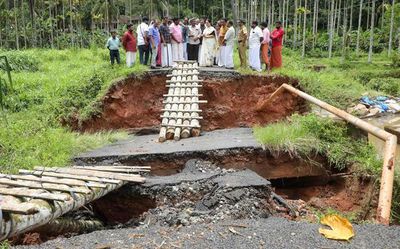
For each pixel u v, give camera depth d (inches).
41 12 1376.7
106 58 822.5
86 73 560.1
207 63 596.4
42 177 266.8
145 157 334.0
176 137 394.6
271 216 245.3
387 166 241.3
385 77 874.8
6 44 1191.6
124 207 293.3
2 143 355.3
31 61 675.4
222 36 585.3
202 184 281.7
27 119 428.1
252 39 550.6
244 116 521.0
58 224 246.5
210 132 438.6
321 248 173.0
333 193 332.8
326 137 352.8
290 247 174.7
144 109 523.5
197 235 193.2
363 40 1598.2
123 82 515.2
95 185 253.3
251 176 288.2
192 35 619.8
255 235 188.9
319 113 434.3
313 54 1391.5
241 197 254.7
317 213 274.5
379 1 1713.8
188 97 461.7
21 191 219.1
